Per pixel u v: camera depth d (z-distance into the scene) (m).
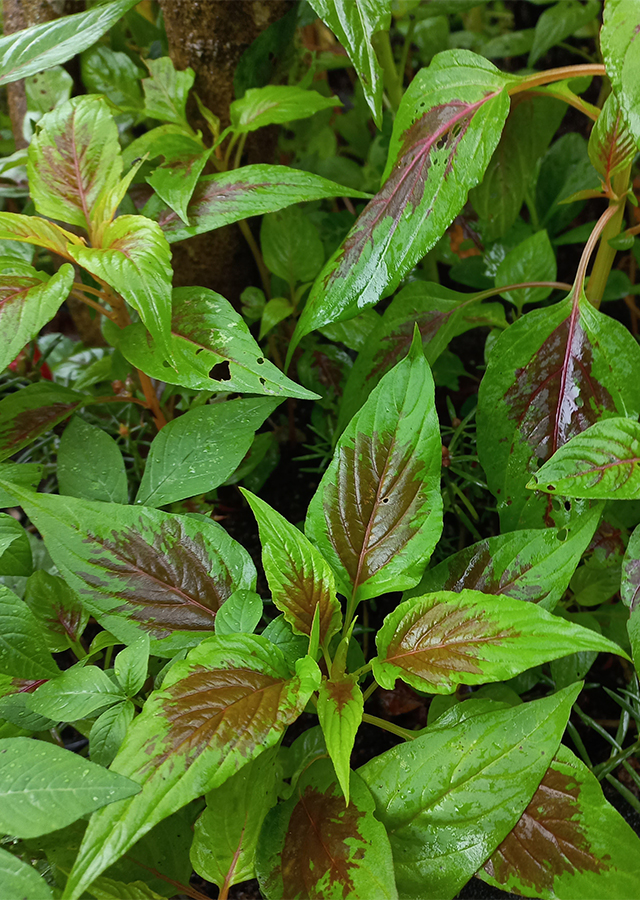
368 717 0.27
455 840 0.22
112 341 0.38
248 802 0.22
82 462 0.30
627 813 0.31
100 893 0.21
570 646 0.21
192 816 0.27
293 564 0.24
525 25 0.67
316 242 0.40
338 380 0.43
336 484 0.26
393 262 0.28
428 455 0.26
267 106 0.34
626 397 0.28
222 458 0.29
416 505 0.25
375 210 0.28
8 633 0.23
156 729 0.20
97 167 0.30
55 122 0.30
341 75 0.67
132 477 0.41
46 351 0.44
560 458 0.24
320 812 0.23
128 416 0.41
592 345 0.28
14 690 0.25
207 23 0.35
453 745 0.23
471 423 0.43
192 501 0.35
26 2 0.38
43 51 0.29
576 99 0.30
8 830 0.18
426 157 0.28
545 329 0.29
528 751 0.22
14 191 0.41
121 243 0.28
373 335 0.35
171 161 0.31
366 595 0.25
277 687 0.22
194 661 0.22
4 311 0.26
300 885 0.21
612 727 0.34
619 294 0.46
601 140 0.28
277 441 0.46
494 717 0.23
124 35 0.46
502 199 0.43
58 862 0.23
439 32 0.52
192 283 0.43
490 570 0.26
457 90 0.28
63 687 0.23
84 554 0.25
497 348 0.29
